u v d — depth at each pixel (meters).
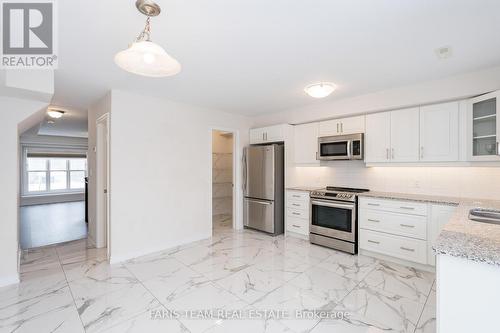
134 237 3.29
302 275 2.72
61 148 8.73
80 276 2.72
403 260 2.99
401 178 3.46
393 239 3.03
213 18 1.64
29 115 2.68
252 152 4.59
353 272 2.80
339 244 3.49
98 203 3.74
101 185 3.75
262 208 4.43
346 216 3.42
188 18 1.64
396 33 1.84
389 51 2.14
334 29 1.79
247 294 2.33
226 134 6.45
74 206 8.02
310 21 1.68
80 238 4.27
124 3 1.48
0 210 2.53
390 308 2.09
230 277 2.68
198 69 2.52
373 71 2.59
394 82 2.93
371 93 3.35
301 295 2.31
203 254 3.38
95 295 2.32
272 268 2.91
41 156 8.46
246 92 3.31
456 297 1.12
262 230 4.46
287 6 1.52
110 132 3.13
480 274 1.07
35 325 1.88
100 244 3.76
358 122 3.57
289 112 4.33
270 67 2.48
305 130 4.23
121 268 2.93
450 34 1.85
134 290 2.41
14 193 2.61
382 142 3.34
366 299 2.24
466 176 2.97
